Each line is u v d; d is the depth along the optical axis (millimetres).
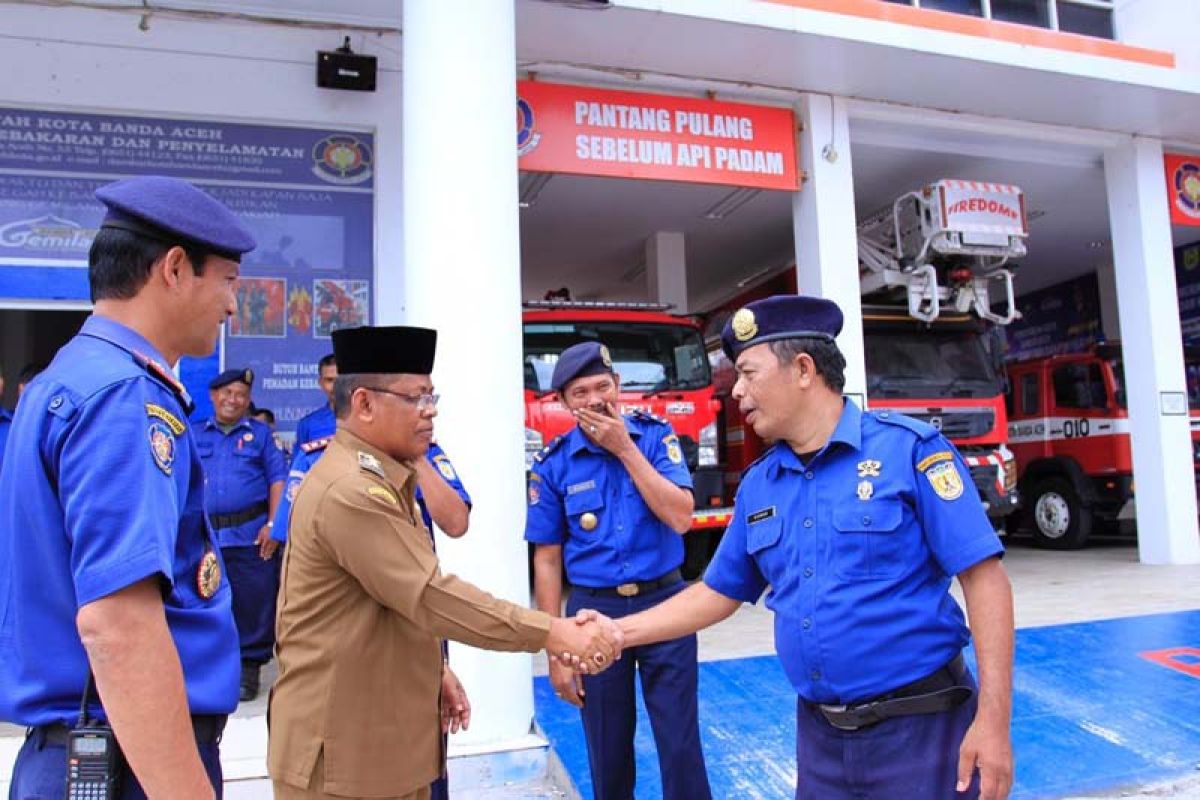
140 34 4938
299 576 1626
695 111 6297
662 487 2375
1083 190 8797
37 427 1234
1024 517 9422
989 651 1475
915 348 7383
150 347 1352
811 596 1601
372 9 5109
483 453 3428
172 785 1144
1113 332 11883
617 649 1841
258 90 5098
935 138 7391
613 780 2387
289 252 5156
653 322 6684
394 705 1635
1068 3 7816
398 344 1725
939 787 1501
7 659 1236
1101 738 3311
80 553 1158
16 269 4781
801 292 6680
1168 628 4723
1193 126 7480
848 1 6008
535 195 8055
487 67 3600
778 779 3082
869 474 1602
